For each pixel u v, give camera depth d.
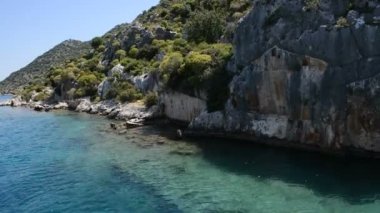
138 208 28.00
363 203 26.95
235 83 46.56
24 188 33.72
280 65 40.78
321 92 37.16
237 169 35.56
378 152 35.00
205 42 71.06
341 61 35.78
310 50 37.78
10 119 80.19
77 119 72.81
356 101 34.69
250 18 45.72
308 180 31.72
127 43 99.06
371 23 34.59
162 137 50.41
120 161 40.41
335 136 36.53
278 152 40.06
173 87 57.16
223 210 26.95
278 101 41.91
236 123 46.22
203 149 43.25
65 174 37.19
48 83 117.81
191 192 30.59
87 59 119.25
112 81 82.62
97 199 30.17
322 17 37.66
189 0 106.94
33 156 45.16
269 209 26.72
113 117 69.69
